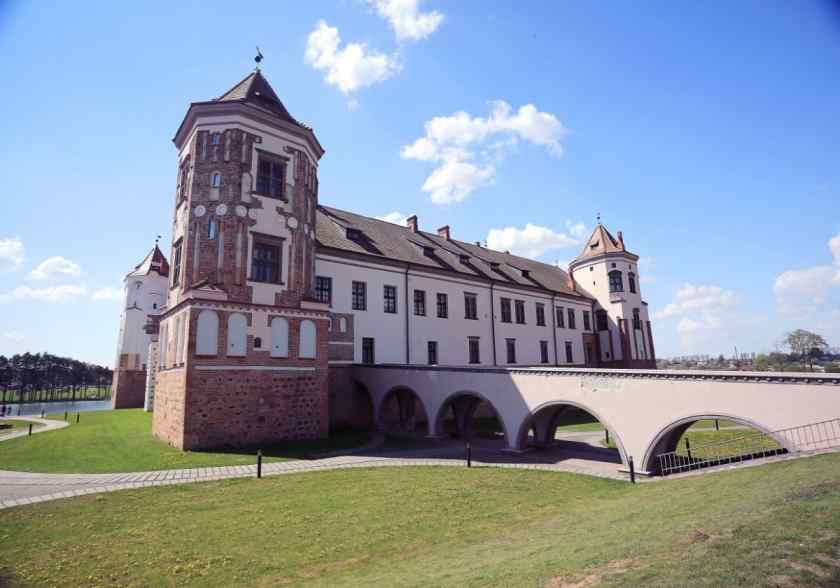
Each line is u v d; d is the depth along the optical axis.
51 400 100.62
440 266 35.34
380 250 32.28
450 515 11.74
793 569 4.89
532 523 10.98
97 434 24.12
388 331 30.73
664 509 9.56
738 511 7.58
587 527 9.31
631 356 47.50
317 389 22.59
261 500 12.62
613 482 15.47
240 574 8.33
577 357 46.56
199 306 19.55
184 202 22.64
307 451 19.97
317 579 8.03
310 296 23.16
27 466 16.23
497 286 39.62
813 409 12.83
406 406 28.22
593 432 28.92
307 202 24.45
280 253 22.56
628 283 49.47
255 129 22.56
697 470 15.14
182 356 19.66
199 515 11.36
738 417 14.27
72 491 13.00
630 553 6.33
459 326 35.59
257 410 20.48
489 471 16.97
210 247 20.77
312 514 11.59
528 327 41.88
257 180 22.34
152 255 50.88
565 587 5.46
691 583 4.88
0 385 97.12
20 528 10.27
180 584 7.96
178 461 16.78
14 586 7.79
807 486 8.23
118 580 8.08
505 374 21.62
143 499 12.42
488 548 8.81
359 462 18.05
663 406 16.05
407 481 15.10
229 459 17.42
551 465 18.33
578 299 48.44
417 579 7.04
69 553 9.12
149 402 39.66
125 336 47.66
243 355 20.41
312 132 24.47
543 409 20.02
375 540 9.95
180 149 24.77
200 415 18.95
